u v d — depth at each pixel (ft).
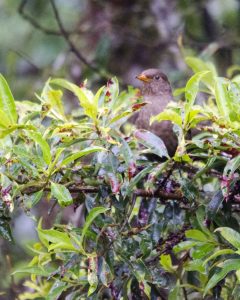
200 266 26.91
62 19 55.98
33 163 26.50
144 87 39.32
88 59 52.08
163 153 26.66
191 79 26.14
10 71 51.31
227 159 27.14
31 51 55.06
